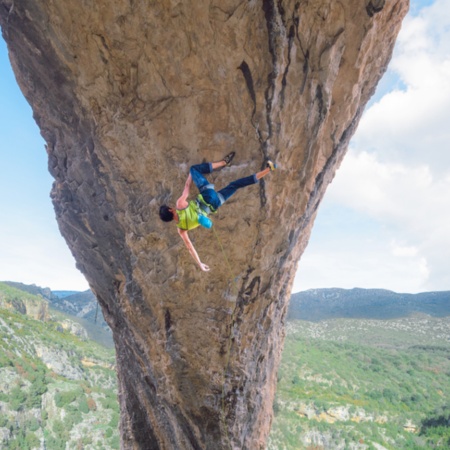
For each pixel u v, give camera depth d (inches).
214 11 253.4
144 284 403.9
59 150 387.5
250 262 370.9
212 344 408.2
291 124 301.3
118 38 278.8
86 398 3107.8
